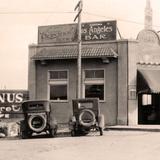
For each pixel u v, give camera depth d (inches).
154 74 1259.8
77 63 1253.1
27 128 978.7
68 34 1317.7
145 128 1109.1
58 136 1027.9
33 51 1342.3
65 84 1304.1
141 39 1275.8
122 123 1237.7
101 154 633.6
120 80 1248.2
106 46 1270.9
